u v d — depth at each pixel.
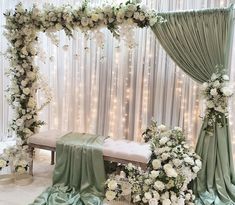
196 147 3.15
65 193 2.97
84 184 3.06
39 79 3.73
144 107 3.84
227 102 3.01
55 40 3.48
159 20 3.06
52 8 3.27
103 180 3.03
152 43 3.72
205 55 3.07
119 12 3.03
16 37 3.44
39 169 3.66
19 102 3.60
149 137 3.44
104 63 4.01
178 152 2.92
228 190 2.96
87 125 4.24
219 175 3.00
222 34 2.97
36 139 3.31
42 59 3.80
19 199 2.87
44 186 3.19
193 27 3.07
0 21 4.38
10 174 3.41
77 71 4.20
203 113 3.51
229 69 3.14
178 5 3.53
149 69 3.78
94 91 4.12
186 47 3.13
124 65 3.89
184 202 2.72
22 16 3.34
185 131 3.66
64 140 3.25
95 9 3.15
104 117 4.11
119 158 2.98
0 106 4.58
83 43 4.10
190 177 2.81
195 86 3.57
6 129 4.68
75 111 4.27
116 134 4.02
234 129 3.47
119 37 3.28
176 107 3.69
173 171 2.67
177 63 3.23
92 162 3.05
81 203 2.82
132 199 2.89
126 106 3.96
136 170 2.99
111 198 2.81
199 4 3.45
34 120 3.69
